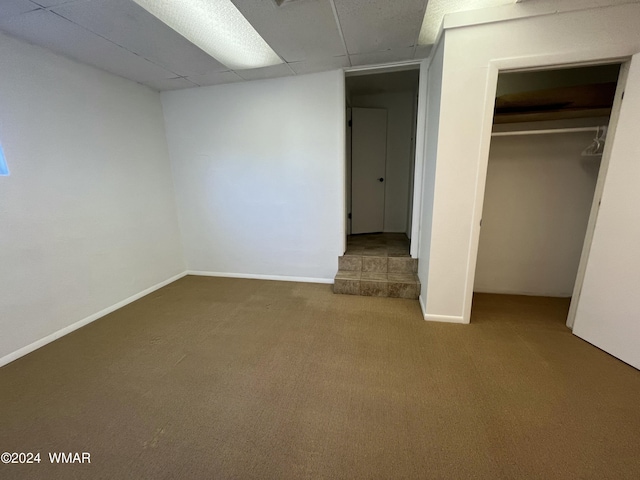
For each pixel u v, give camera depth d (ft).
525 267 9.21
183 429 4.51
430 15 6.02
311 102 9.41
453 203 6.91
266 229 11.03
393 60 8.36
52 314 7.22
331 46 7.25
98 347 6.86
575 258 8.77
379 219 14.20
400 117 13.23
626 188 5.54
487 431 4.29
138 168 9.72
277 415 4.73
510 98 7.27
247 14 5.69
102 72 8.33
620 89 5.74
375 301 9.02
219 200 11.18
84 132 7.89
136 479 3.74
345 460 3.91
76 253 7.78
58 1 5.06
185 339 7.14
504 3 5.62
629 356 5.69
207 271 12.13
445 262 7.28
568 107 7.22
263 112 9.90
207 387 5.44
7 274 6.35
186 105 10.50
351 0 5.31
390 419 4.56
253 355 6.40
